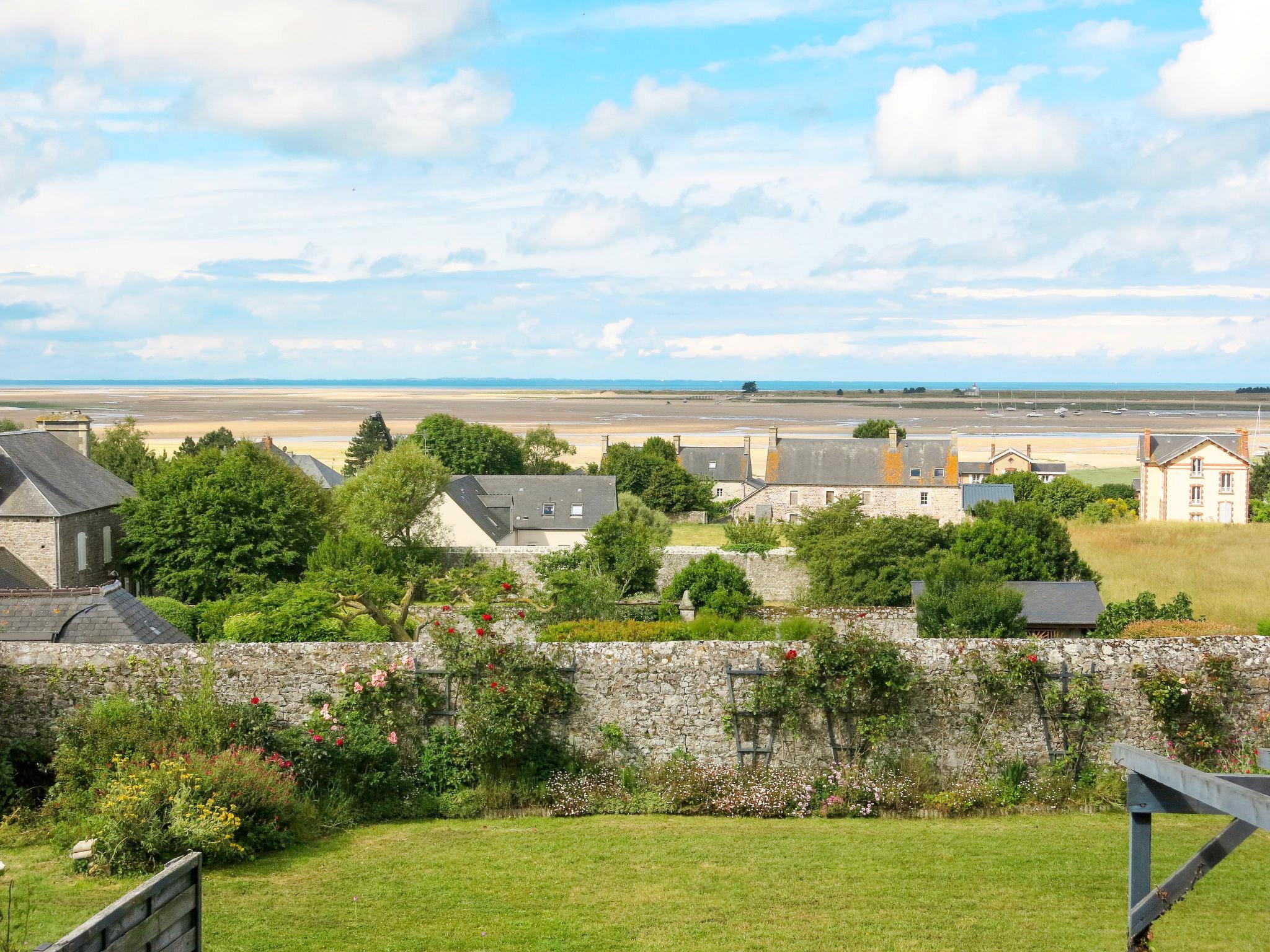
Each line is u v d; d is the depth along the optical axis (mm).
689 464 108062
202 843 13391
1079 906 12414
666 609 37562
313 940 11344
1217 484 81438
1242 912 12125
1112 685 17094
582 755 17203
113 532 45281
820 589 43188
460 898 12648
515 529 68188
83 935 6715
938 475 89125
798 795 16344
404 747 16922
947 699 17109
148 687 16672
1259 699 17000
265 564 41656
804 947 11273
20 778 16000
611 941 11414
